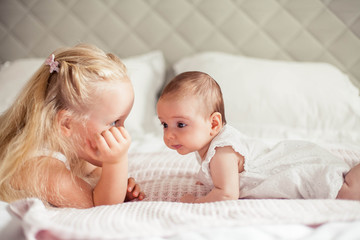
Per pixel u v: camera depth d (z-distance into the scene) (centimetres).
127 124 189
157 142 168
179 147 96
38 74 98
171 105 93
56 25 239
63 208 88
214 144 94
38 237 69
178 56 237
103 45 240
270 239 65
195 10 231
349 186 92
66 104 92
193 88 94
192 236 65
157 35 236
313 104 180
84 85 90
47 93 94
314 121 177
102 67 93
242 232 66
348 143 157
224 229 67
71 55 97
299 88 186
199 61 211
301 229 69
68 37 239
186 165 123
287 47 226
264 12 225
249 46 229
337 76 196
